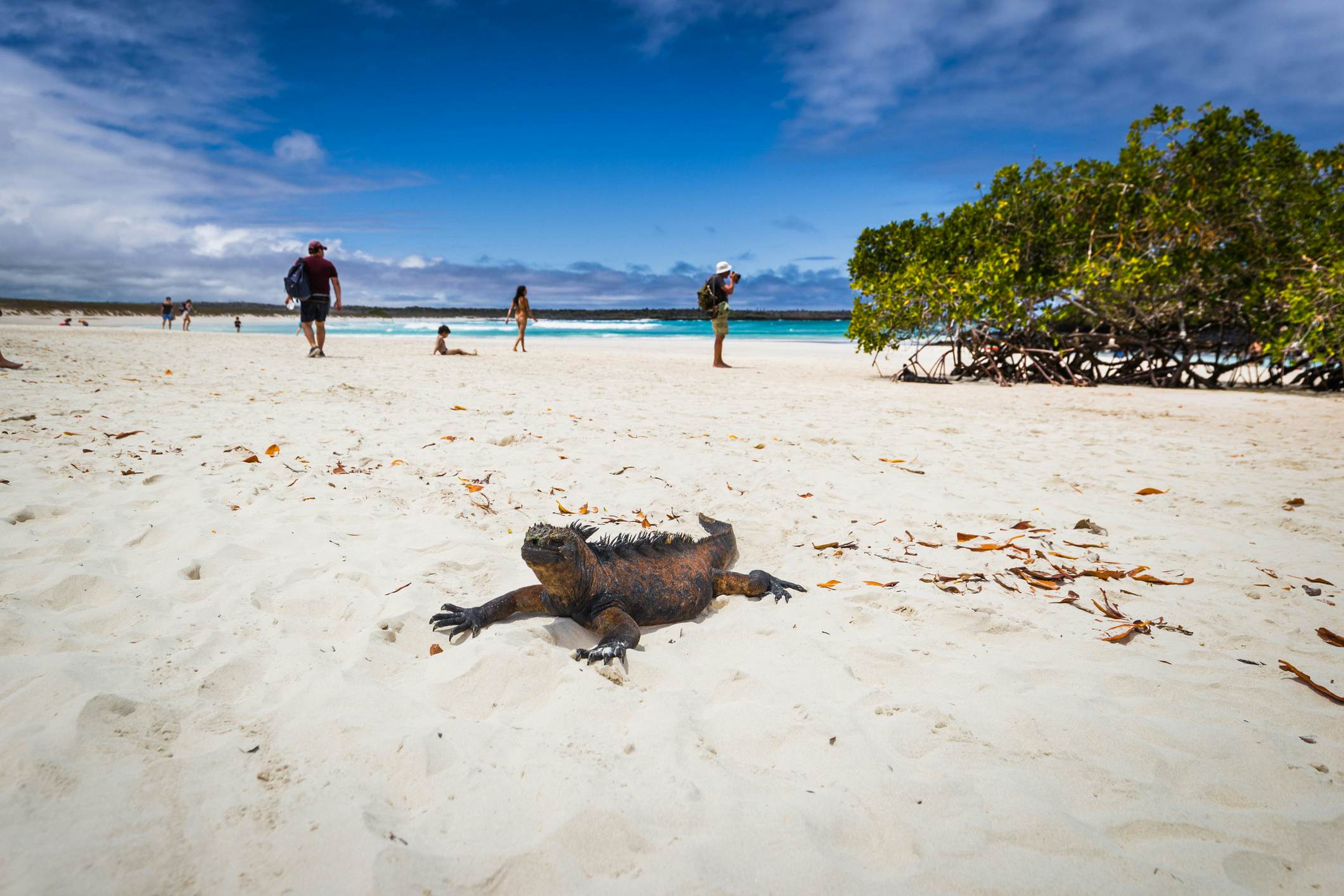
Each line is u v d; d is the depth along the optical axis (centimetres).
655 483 682
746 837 219
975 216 2056
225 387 1198
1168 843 225
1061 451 920
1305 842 225
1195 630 394
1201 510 638
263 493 581
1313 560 506
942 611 406
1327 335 1645
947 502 650
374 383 1361
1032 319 1986
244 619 356
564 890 196
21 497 521
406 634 358
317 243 1830
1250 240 1844
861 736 278
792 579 477
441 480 654
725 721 288
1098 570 477
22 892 179
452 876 197
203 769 238
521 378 1622
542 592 388
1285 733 290
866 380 1942
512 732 271
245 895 187
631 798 235
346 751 253
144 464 643
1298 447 967
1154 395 1675
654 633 390
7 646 308
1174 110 1852
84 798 217
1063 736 281
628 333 5747
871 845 221
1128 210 1941
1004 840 222
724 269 2122
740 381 1789
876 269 2262
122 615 350
